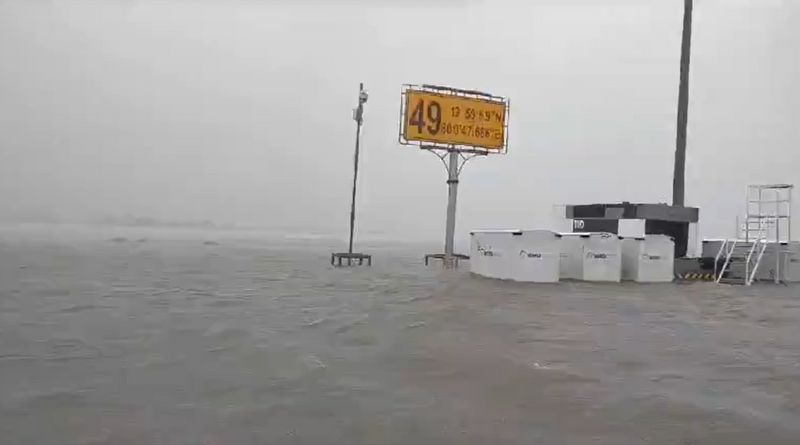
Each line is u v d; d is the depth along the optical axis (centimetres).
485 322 1035
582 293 1546
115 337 838
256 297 1318
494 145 2403
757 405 582
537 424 518
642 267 1912
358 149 2491
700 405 579
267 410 539
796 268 1964
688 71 2400
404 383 636
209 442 461
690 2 2381
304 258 2833
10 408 530
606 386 640
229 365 696
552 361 751
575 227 2378
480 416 535
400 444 466
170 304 1176
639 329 1005
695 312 1230
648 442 481
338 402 566
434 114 2308
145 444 455
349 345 821
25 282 1498
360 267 2339
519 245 1820
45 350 750
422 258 3059
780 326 1061
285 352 768
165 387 602
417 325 991
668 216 2158
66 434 471
